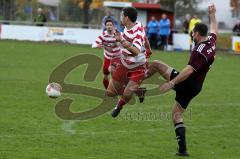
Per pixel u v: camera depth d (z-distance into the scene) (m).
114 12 104.88
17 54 68.94
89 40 93.62
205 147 25.31
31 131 26.86
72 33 93.62
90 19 126.94
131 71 26.92
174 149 24.61
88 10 118.81
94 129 28.12
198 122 31.30
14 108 32.66
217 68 64.19
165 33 90.56
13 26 93.81
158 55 77.06
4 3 110.75
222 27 126.44
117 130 28.12
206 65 23.20
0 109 32.12
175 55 78.56
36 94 38.38
